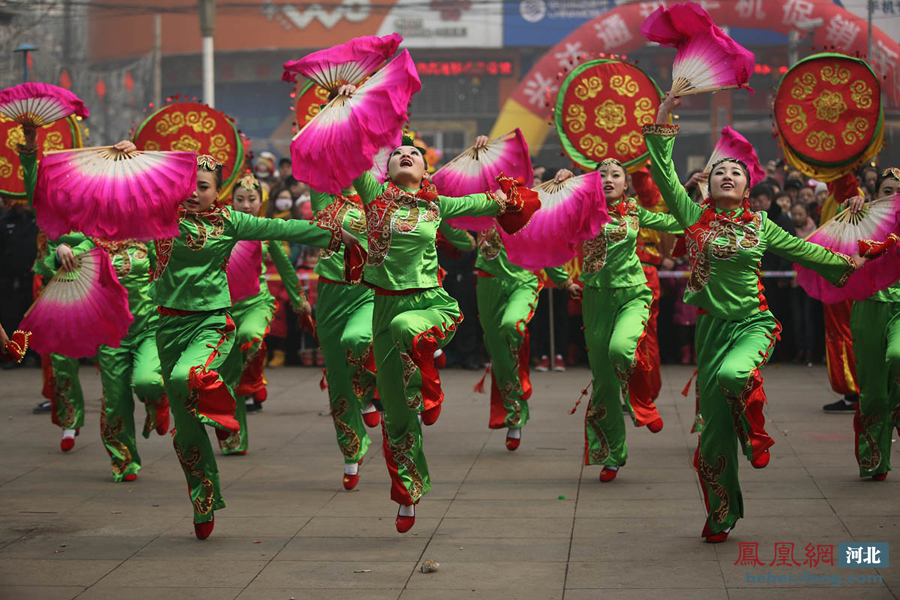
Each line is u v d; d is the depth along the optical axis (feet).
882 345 20.06
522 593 14.26
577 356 39.11
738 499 16.43
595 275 21.16
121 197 15.56
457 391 33.37
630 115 24.88
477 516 18.42
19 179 24.00
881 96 22.24
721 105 103.24
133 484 21.71
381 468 22.84
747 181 16.72
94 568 15.76
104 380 21.75
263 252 24.67
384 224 16.61
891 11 80.74
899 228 18.95
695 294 16.66
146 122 24.85
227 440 24.31
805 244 16.88
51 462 24.03
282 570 15.55
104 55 111.45
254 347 23.81
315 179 15.92
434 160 33.12
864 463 20.34
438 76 109.60
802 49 95.86
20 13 92.27
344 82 16.26
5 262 38.99
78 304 18.37
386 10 108.47
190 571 15.57
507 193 16.87
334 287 21.02
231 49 111.24
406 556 16.14
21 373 39.06
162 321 17.19
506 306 24.07
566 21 106.42
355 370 20.36
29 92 18.72
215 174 16.93
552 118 25.21
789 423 26.61
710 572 14.97
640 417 20.53
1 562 16.12
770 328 16.40
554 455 23.63
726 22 80.89
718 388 16.26
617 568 15.26
